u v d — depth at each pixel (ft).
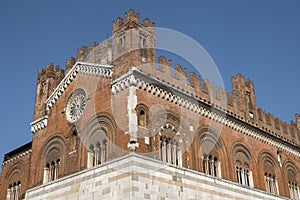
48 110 144.77
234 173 138.10
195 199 116.37
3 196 163.63
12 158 167.94
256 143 155.53
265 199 145.28
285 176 163.53
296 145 176.14
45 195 127.65
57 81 148.25
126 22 125.70
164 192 108.06
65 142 131.13
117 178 105.70
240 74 163.12
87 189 113.39
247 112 155.94
